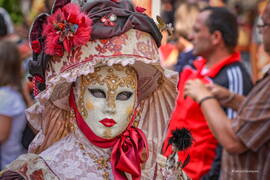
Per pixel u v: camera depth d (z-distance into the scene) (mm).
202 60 3107
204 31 3070
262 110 2299
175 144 1837
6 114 2949
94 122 1745
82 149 1791
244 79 2998
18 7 4910
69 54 1683
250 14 4578
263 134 2305
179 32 3633
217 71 2998
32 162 1693
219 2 4430
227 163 2480
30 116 1739
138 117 1926
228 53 3070
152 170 1889
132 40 1703
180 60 3412
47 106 1772
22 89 3051
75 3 1724
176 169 1865
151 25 1728
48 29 1672
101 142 1784
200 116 2871
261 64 4219
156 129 1960
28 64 1838
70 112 1824
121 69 1753
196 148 2842
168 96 1948
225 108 2861
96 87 1733
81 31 1630
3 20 3732
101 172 1774
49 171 1706
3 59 2959
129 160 1766
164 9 2256
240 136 2352
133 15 1690
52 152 1783
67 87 1811
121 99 1774
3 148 2980
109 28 1663
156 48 1783
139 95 1968
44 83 1807
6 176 1702
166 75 1820
